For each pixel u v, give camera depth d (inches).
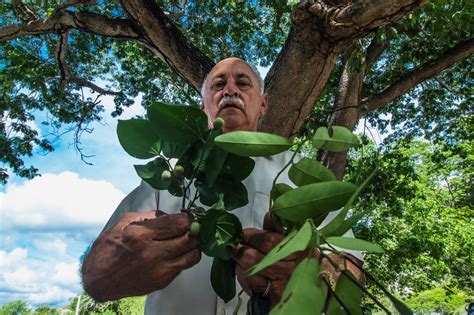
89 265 42.2
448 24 184.7
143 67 365.4
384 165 331.9
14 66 284.0
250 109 68.6
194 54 192.1
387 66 338.0
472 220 470.3
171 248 38.0
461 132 366.0
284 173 66.5
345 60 238.7
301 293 23.5
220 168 37.9
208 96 71.3
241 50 335.6
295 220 32.5
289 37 160.6
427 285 504.1
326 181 35.1
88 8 316.8
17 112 340.5
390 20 125.0
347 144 35.1
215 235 37.7
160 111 38.5
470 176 539.2
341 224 29.9
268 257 25.9
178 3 307.7
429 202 436.1
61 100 345.4
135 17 186.2
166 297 57.5
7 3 243.4
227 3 297.4
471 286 518.9
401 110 379.2
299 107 153.3
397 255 407.5
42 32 215.0
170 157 42.6
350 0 135.7
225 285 42.1
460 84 339.0
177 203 61.7
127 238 38.5
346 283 30.6
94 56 365.1
